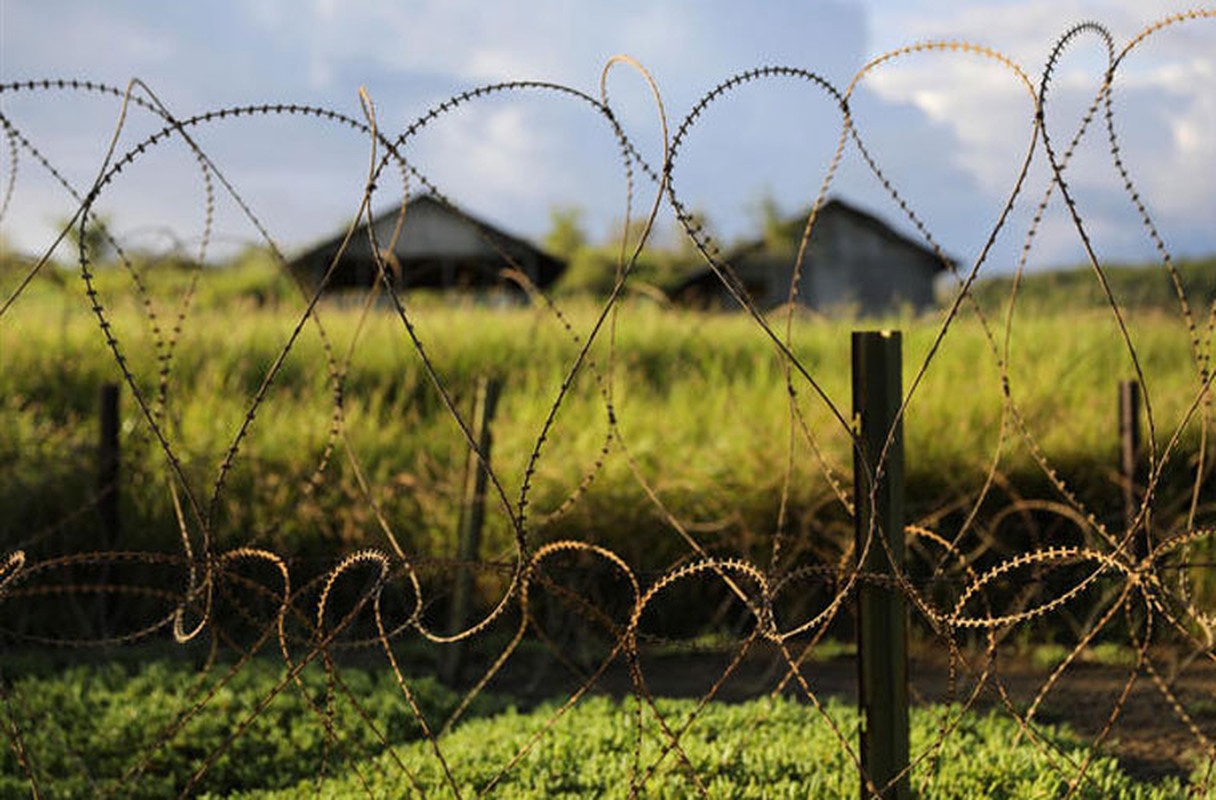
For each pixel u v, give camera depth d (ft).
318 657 25.39
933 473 30.76
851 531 28.40
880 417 12.17
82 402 35.94
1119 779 16.30
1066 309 47.93
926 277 131.54
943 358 40.34
